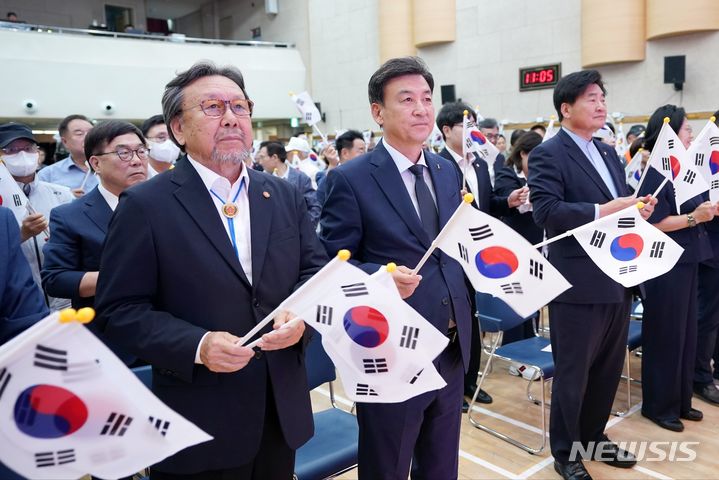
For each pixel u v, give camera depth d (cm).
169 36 1180
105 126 204
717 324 312
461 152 327
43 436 85
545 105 872
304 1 1308
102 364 88
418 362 119
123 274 120
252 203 135
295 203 147
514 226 361
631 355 397
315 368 215
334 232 168
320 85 1289
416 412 162
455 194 178
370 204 166
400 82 164
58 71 1042
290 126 1373
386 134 173
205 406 122
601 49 774
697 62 712
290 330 112
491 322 291
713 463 249
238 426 124
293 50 1331
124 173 203
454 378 172
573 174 222
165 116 135
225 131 129
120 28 1577
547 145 228
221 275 124
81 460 87
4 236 134
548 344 303
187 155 136
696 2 688
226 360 110
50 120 1053
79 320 85
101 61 1091
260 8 1447
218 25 1614
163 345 115
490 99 945
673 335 277
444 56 1004
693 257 268
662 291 276
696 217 251
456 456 176
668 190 259
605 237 174
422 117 164
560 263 223
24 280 135
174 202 126
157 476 127
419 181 172
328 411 221
